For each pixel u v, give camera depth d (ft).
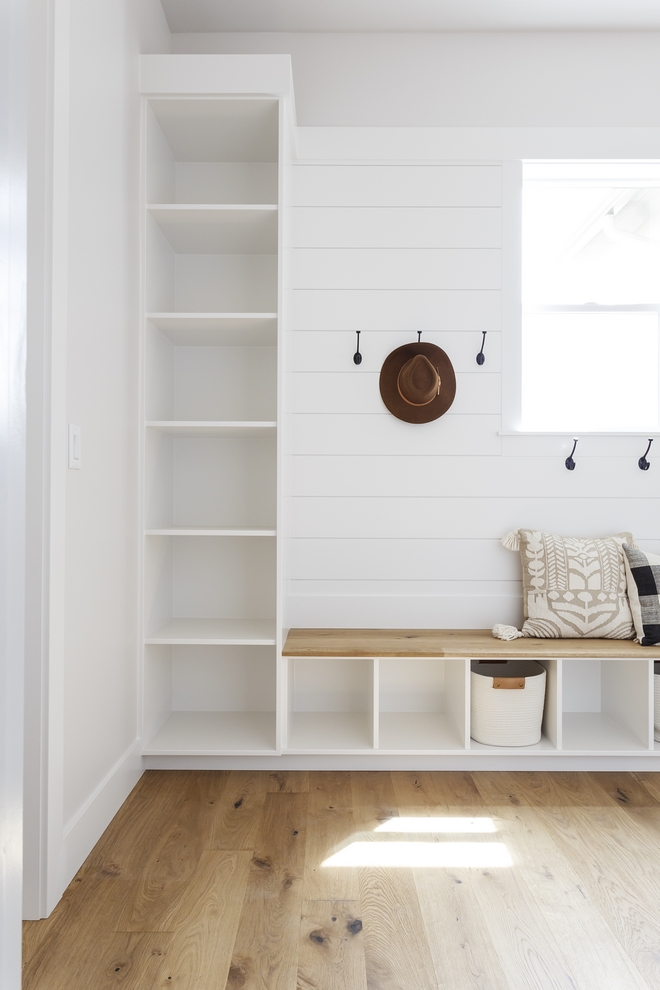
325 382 9.14
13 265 1.46
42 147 5.12
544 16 9.20
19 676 1.49
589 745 8.00
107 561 6.68
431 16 9.20
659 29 9.50
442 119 9.49
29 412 5.15
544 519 9.14
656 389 9.61
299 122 9.46
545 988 4.47
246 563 9.23
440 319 9.13
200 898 5.44
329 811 6.98
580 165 9.21
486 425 9.15
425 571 9.12
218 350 9.28
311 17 9.21
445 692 9.09
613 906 5.38
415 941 4.92
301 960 4.71
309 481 9.12
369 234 9.13
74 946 4.85
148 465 8.00
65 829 5.60
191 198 9.27
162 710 8.73
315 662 9.14
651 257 9.70
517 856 6.12
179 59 7.71
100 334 6.46
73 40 5.74
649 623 8.11
